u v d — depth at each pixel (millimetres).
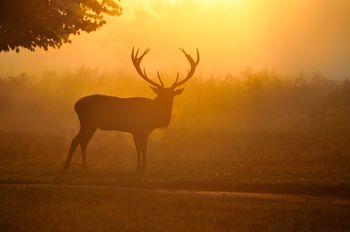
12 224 21750
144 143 34812
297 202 26172
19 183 30547
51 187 28781
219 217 23062
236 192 28875
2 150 41125
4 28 35906
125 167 35500
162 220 22562
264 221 22703
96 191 27641
